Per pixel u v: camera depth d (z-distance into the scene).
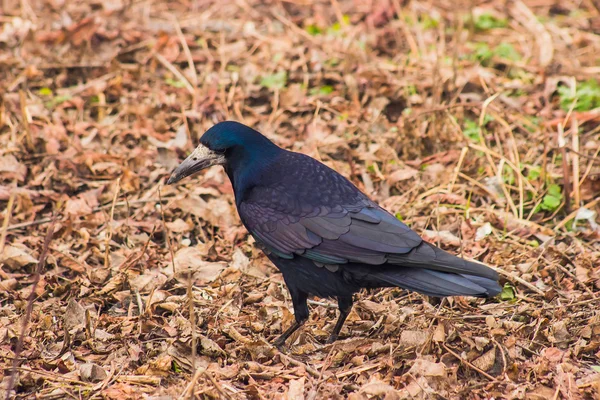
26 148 13.25
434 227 11.58
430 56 15.73
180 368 8.66
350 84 14.64
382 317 9.46
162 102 14.36
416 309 9.72
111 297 10.09
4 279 10.50
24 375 8.39
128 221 11.64
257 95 14.70
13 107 14.16
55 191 12.46
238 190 9.52
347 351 8.87
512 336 8.85
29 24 16.62
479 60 15.72
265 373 8.48
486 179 12.45
